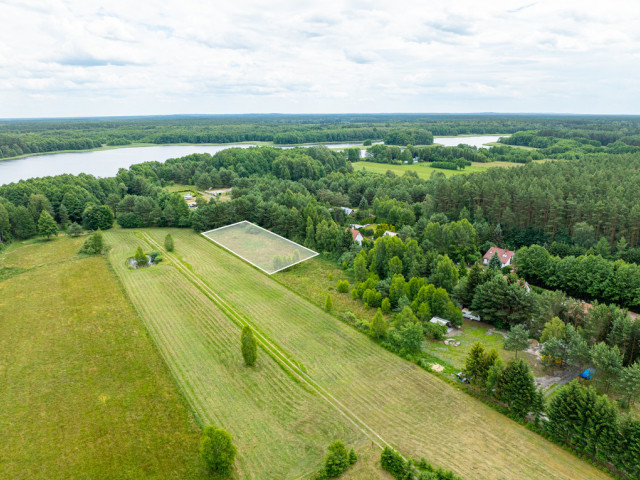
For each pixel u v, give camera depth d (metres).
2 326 56.38
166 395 42.81
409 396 43.03
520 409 39.19
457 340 54.62
